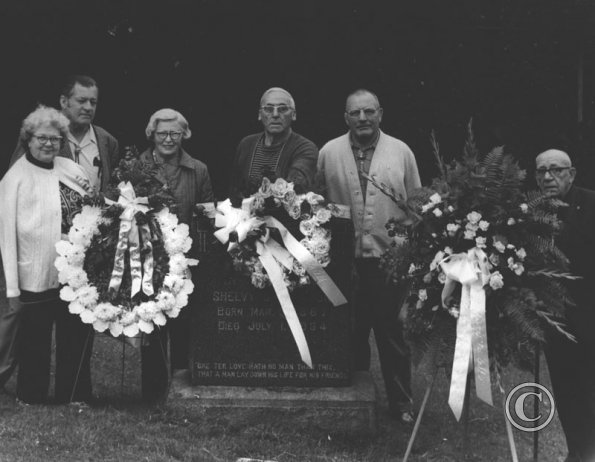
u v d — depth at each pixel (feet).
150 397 22.33
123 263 20.68
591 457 18.95
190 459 18.49
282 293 20.01
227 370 20.77
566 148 36.27
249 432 20.15
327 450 19.66
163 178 21.70
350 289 20.61
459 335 17.12
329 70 38.45
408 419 22.49
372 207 22.39
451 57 38.32
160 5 37.09
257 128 39.04
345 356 20.67
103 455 18.37
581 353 18.97
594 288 18.83
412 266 17.83
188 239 20.95
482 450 20.97
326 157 22.91
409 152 22.86
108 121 38.70
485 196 17.44
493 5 37.37
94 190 20.86
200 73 38.47
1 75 37.78
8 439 18.80
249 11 37.52
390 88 38.68
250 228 20.06
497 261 17.30
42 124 20.66
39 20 36.94
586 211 19.08
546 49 38.09
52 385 23.94
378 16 37.60
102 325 20.61
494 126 38.40
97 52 37.88
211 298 20.71
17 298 21.08
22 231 20.67
